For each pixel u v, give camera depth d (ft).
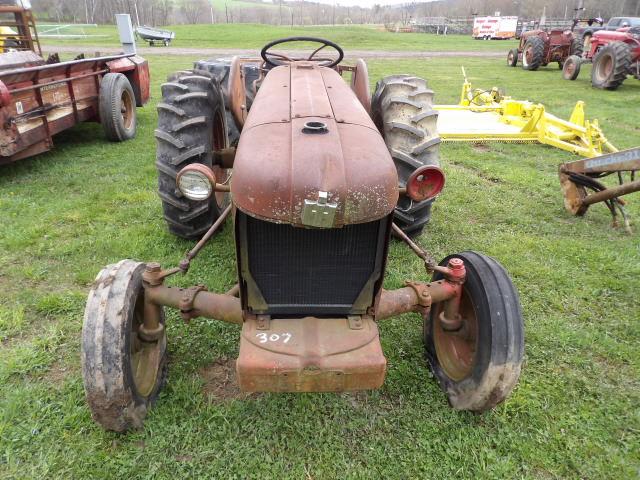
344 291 7.13
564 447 7.62
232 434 7.63
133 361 7.75
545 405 8.38
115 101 21.97
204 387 8.55
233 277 11.62
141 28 79.71
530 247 13.57
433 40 107.34
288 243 6.70
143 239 13.23
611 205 14.79
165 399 8.14
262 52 10.81
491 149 22.91
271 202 5.82
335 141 6.23
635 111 31.27
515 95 36.96
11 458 7.10
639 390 8.80
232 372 8.91
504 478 7.11
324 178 5.68
